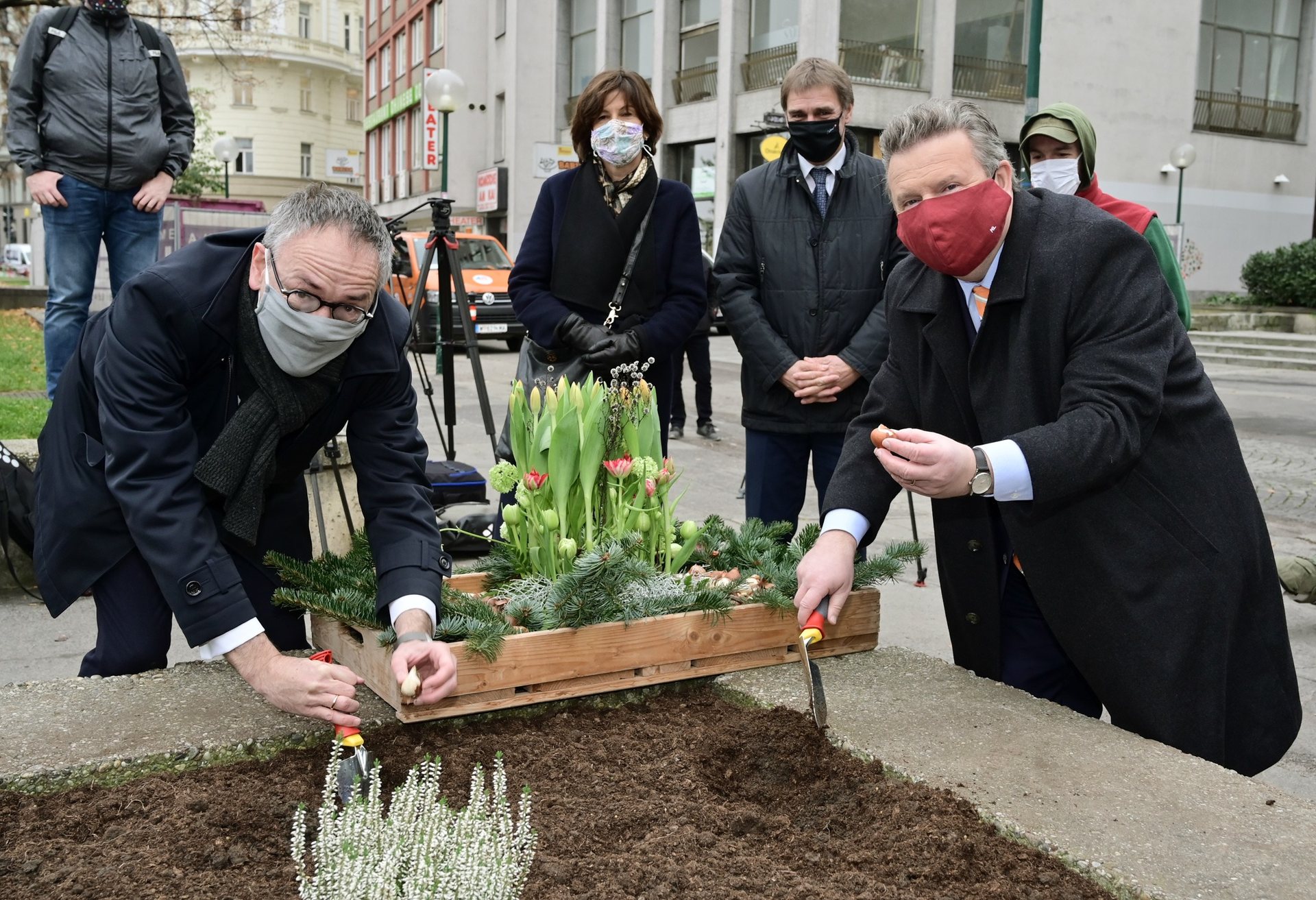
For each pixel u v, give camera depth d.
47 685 2.30
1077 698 2.73
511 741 2.15
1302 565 4.46
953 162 2.07
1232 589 2.25
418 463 2.37
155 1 18.67
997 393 2.23
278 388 2.17
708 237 23.81
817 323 3.68
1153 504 2.22
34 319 16.64
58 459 2.46
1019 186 2.26
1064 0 22.25
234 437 2.16
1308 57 25.64
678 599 2.45
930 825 1.77
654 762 2.07
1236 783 1.92
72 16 5.00
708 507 6.44
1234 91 25.09
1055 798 1.86
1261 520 2.35
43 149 5.03
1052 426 2.01
